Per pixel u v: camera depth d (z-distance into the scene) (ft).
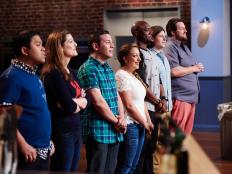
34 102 9.34
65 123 10.43
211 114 30.86
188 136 5.85
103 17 33.06
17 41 9.50
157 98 14.19
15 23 34.55
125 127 12.01
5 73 9.34
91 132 11.73
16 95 9.15
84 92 11.25
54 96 10.33
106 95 11.91
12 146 6.01
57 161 10.44
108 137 11.83
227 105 21.63
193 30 30.99
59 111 10.39
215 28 30.60
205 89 30.94
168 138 5.04
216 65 30.68
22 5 34.35
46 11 34.01
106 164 12.14
